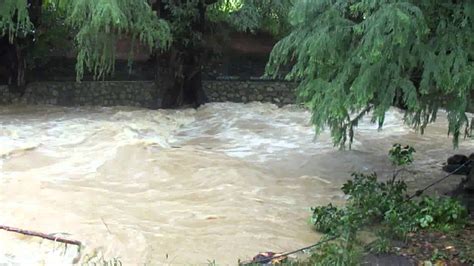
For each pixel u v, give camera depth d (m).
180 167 8.05
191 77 14.04
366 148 9.73
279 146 9.84
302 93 5.81
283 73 12.62
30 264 4.54
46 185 6.95
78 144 9.30
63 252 4.77
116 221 5.68
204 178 7.55
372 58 4.77
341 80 5.24
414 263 4.43
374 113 5.36
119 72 14.13
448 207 5.39
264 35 14.84
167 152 8.90
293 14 5.69
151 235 5.33
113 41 11.16
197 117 12.75
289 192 7.12
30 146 8.69
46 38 13.69
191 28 13.37
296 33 5.86
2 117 11.73
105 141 9.51
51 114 12.36
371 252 4.63
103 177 7.53
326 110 5.33
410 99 4.98
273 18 14.09
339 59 5.37
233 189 7.09
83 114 12.45
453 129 5.23
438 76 4.84
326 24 5.44
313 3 5.58
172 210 6.21
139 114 12.48
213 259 4.74
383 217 5.33
